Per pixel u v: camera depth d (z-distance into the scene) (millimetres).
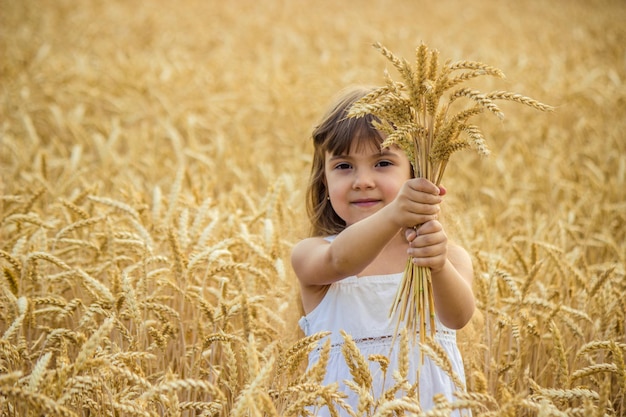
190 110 9031
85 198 4180
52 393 2061
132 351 2629
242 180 5801
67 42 13906
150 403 2541
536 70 11805
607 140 7469
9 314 2812
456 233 3537
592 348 2479
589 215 5602
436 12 21266
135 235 3363
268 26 17672
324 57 12016
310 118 8523
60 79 9445
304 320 2904
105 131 7195
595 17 19984
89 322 3018
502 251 4273
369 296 2744
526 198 6145
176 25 17125
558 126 8812
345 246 2457
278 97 8594
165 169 6305
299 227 3662
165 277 3369
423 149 2234
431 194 2240
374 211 2695
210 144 7535
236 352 3029
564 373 2344
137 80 9727
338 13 20328
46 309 2895
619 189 5949
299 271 2787
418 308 2312
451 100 2131
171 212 3891
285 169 6664
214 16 18875
